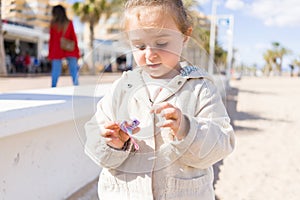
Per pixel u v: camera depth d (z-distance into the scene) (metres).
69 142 2.55
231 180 3.41
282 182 3.42
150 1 1.22
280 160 4.20
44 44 23.31
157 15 1.20
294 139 5.50
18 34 18.42
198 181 1.25
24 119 1.89
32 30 18.92
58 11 4.75
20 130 1.87
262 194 3.10
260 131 6.17
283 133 6.01
